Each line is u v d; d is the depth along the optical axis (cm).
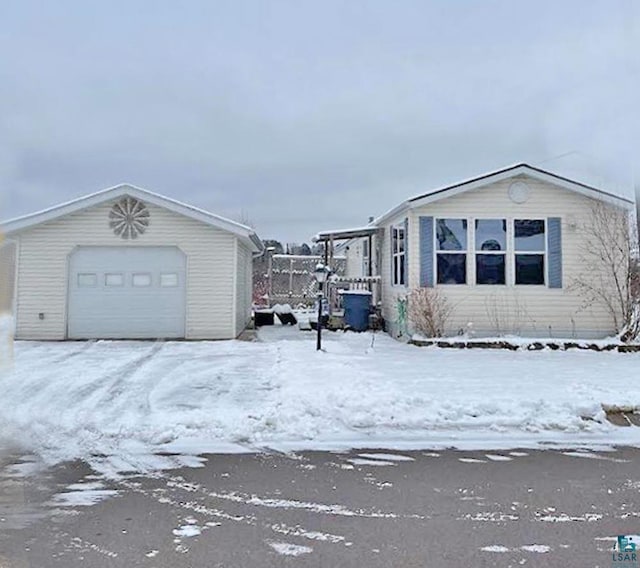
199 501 415
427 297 1291
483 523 376
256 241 1609
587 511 396
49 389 783
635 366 974
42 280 1402
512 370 916
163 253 1432
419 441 577
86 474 474
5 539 349
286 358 1047
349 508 403
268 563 321
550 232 1318
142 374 901
